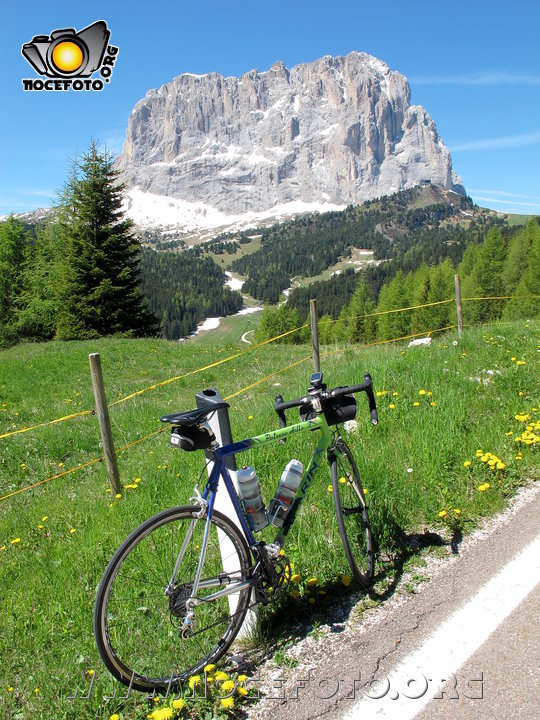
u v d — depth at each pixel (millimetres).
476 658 2635
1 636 3355
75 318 37125
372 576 3408
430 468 4668
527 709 2320
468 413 6012
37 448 9773
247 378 14344
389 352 10883
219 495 2949
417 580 3340
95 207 36812
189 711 2514
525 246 91625
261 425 6980
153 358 20641
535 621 2838
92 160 36750
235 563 2896
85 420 11648
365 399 6734
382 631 2916
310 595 3230
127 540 2619
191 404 12156
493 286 91875
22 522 6070
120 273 37125
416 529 3979
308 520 4062
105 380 17203
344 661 2730
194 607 2682
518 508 4109
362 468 4586
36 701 2713
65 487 7719
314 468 3322
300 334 90938
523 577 3217
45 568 4336
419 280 118000
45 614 3545
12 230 54219
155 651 2752
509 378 7004
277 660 2781
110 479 5957
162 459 7289
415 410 6312
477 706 2363
